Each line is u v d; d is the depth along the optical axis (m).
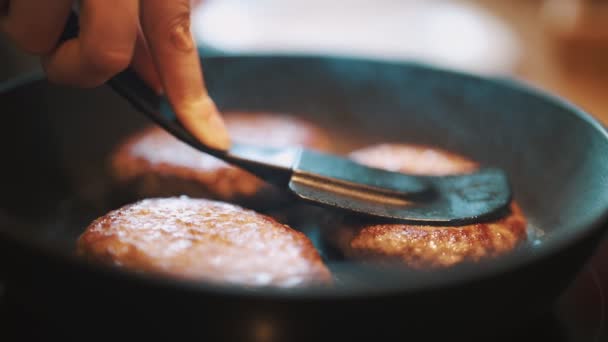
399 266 0.41
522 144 0.51
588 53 1.05
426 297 0.32
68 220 0.48
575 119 0.46
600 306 0.42
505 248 0.41
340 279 0.42
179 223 0.39
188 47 0.41
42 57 0.40
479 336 0.36
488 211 0.42
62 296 0.34
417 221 0.41
